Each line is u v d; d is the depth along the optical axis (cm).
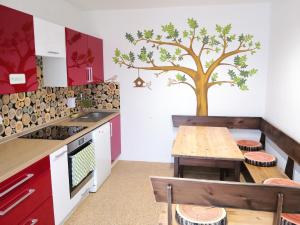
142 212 276
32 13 279
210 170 390
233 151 246
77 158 262
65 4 347
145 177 363
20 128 263
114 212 276
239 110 387
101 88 414
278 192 131
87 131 287
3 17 192
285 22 302
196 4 362
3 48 193
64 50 281
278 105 321
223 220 156
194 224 151
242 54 373
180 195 142
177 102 400
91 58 356
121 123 421
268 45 364
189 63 387
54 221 227
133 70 403
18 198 178
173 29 382
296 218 170
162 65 394
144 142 421
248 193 135
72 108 373
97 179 321
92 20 401
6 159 191
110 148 368
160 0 339
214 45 377
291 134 281
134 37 395
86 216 268
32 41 227
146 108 410
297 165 263
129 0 338
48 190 215
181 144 270
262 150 346
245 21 365
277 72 327
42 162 205
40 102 296
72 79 302
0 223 162
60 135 260
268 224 170
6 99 242
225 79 383
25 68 218
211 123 389
